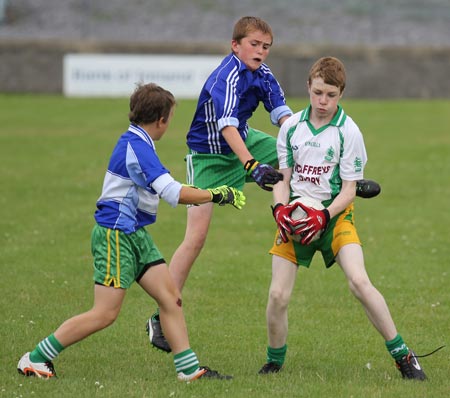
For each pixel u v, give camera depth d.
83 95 74.31
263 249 28.11
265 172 16.22
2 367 16.42
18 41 75.31
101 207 15.34
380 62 76.12
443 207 34.78
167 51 76.00
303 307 21.52
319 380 15.84
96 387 15.14
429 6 88.62
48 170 42.19
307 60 75.56
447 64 76.00
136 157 15.05
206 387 15.16
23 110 65.12
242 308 21.45
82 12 85.31
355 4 89.00
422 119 62.75
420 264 25.89
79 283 23.50
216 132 18.53
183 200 15.06
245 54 18.19
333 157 16.03
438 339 19.05
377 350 18.20
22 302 21.52
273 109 19.16
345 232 16.06
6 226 30.47
